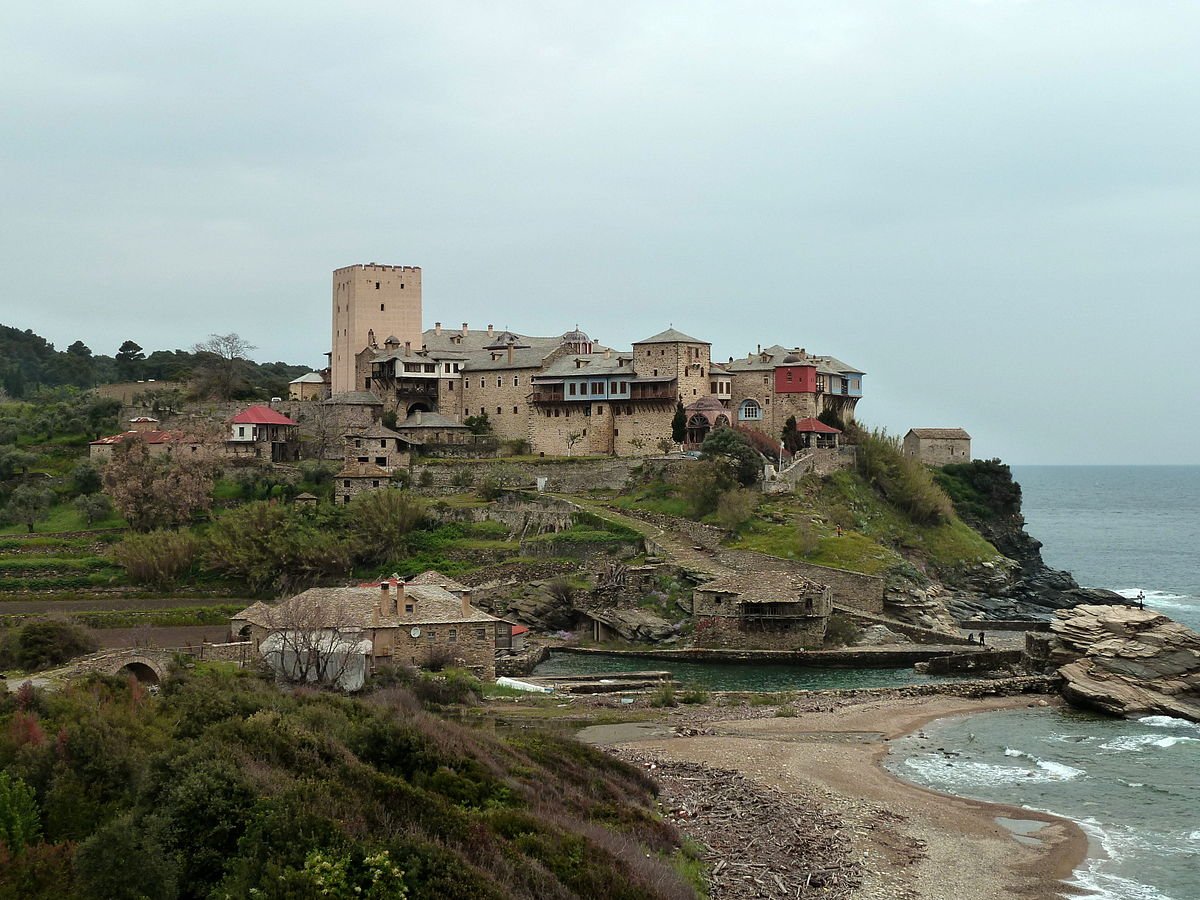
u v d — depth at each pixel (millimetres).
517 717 98188
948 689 114375
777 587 140375
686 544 165750
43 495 184500
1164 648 109625
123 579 162000
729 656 137125
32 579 159875
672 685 116375
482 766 64312
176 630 133375
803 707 107938
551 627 153000
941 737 96000
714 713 104312
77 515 183250
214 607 148125
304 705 72438
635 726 97688
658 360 198375
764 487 176625
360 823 50719
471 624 114125
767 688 120875
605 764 75812
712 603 141625
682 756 86438
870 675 128625
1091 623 118000
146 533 172875
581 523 174375
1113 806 75750
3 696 66312
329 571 166375
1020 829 70750
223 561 163875
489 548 170250
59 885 45594
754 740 93000
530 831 56125
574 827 59031
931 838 68625
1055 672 117750
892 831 69688
